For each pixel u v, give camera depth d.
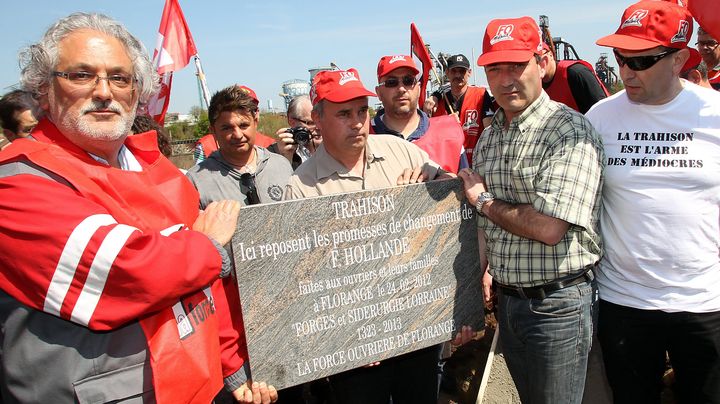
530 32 2.39
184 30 5.46
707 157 2.43
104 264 1.67
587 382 3.29
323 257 2.37
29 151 1.76
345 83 2.62
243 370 2.41
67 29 1.86
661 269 2.54
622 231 2.60
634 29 2.40
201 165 3.97
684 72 3.77
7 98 3.65
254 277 2.27
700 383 2.64
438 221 2.58
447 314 2.64
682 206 2.46
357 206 2.41
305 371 2.39
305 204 2.32
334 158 2.84
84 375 1.80
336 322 2.42
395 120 4.20
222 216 2.15
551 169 2.34
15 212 1.67
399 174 2.92
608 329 2.73
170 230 1.96
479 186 2.59
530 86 2.41
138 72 2.01
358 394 2.76
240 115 3.75
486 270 3.26
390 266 2.50
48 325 1.78
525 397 2.76
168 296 1.77
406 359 2.93
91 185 1.81
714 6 2.48
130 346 1.86
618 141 2.59
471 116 5.70
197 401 1.94
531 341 2.57
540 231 2.35
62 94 1.84
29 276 1.69
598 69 7.61
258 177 3.92
